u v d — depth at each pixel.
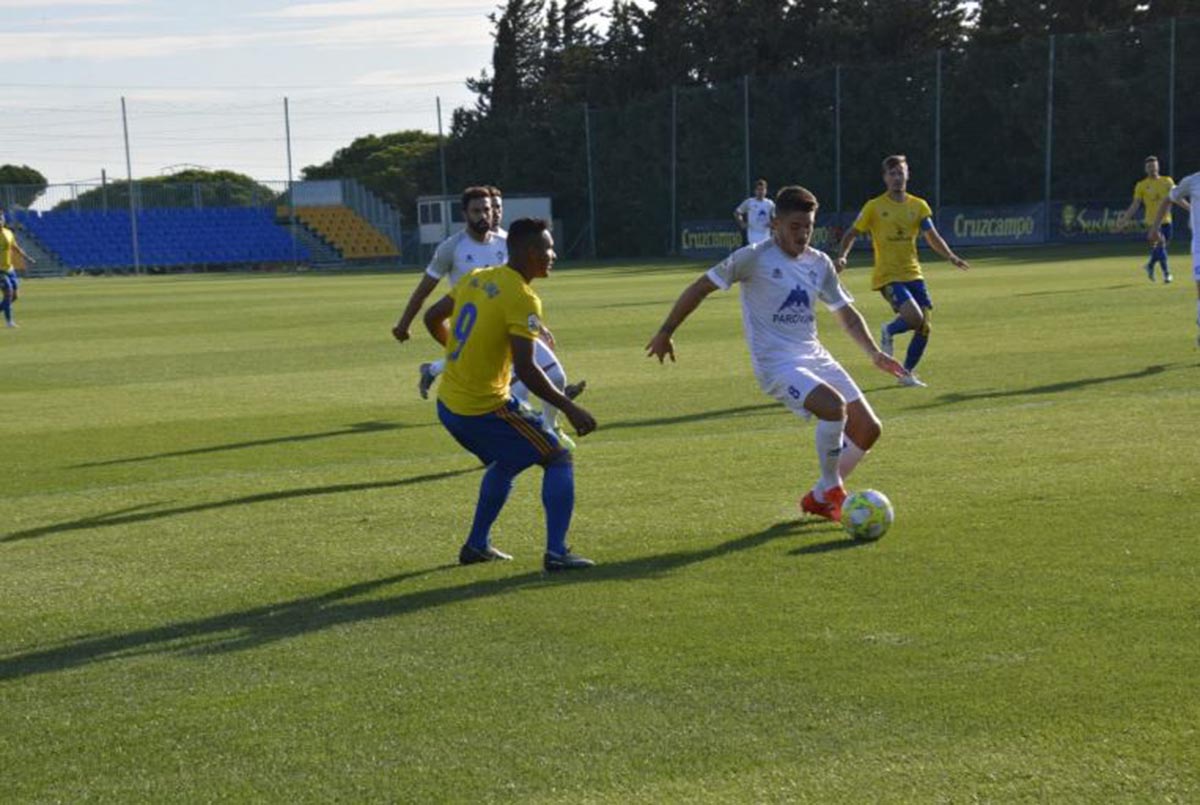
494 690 9.52
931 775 7.86
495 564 13.04
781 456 18.11
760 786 7.80
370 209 119.81
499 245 20.36
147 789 8.11
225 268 113.19
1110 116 82.81
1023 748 8.18
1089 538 12.99
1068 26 105.19
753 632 10.55
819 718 8.77
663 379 27.05
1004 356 28.12
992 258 73.44
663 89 123.62
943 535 13.31
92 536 14.86
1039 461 16.75
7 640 11.09
